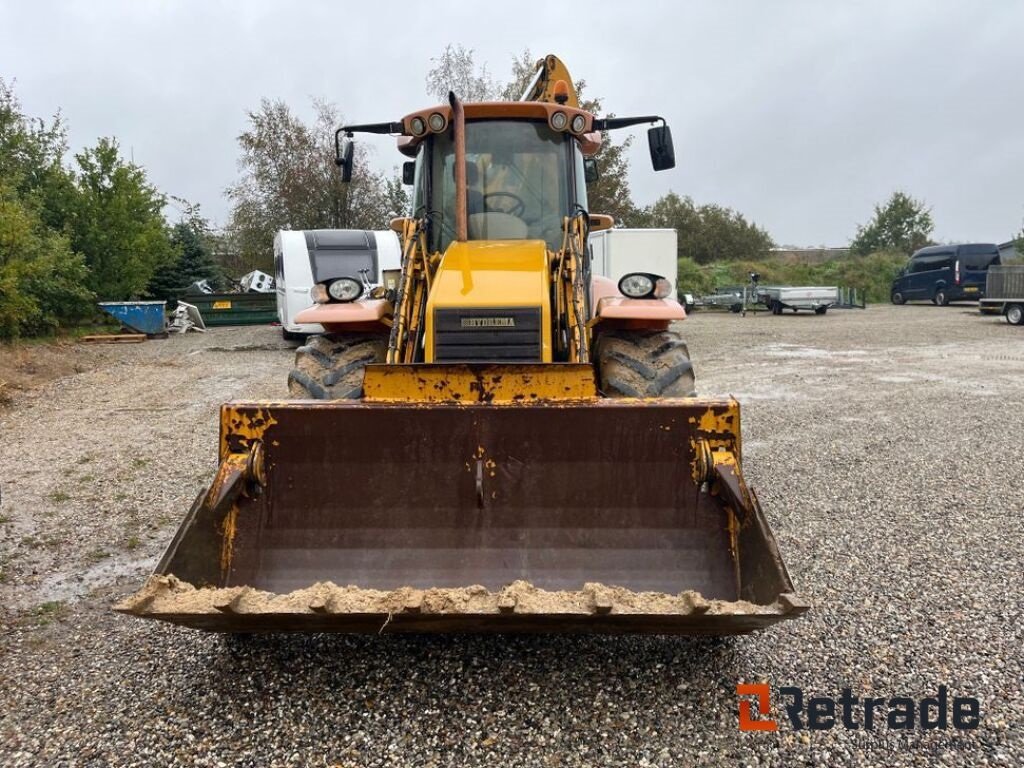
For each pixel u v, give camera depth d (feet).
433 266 15.79
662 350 15.06
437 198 17.30
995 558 15.19
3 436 28.19
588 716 10.09
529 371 11.45
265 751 9.50
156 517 18.78
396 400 11.48
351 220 94.32
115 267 75.87
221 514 10.98
